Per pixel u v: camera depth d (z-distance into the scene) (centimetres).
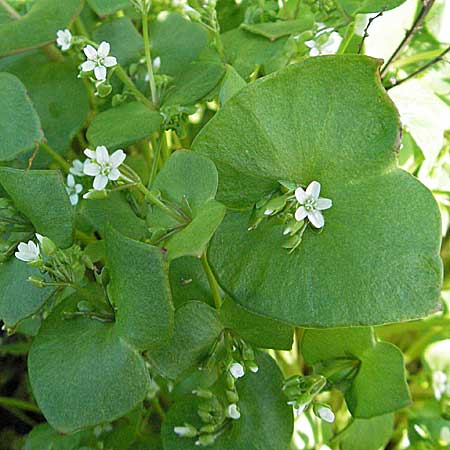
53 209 12
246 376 13
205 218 10
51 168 17
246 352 12
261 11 17
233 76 12
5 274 13
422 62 17
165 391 15
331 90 10
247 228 11
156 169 14
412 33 14
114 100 15
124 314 11
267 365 13
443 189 17
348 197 11
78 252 12
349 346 13
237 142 11
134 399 11
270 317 11
